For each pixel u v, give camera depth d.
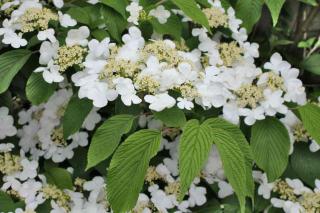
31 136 0.78
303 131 0.74
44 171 0.78
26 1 0.71
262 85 0.71
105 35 0.71
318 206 0.72
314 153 0.74
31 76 0.68
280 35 0.99
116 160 0.58
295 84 0.70
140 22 0.72
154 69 0.63
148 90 0.63
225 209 0.72
